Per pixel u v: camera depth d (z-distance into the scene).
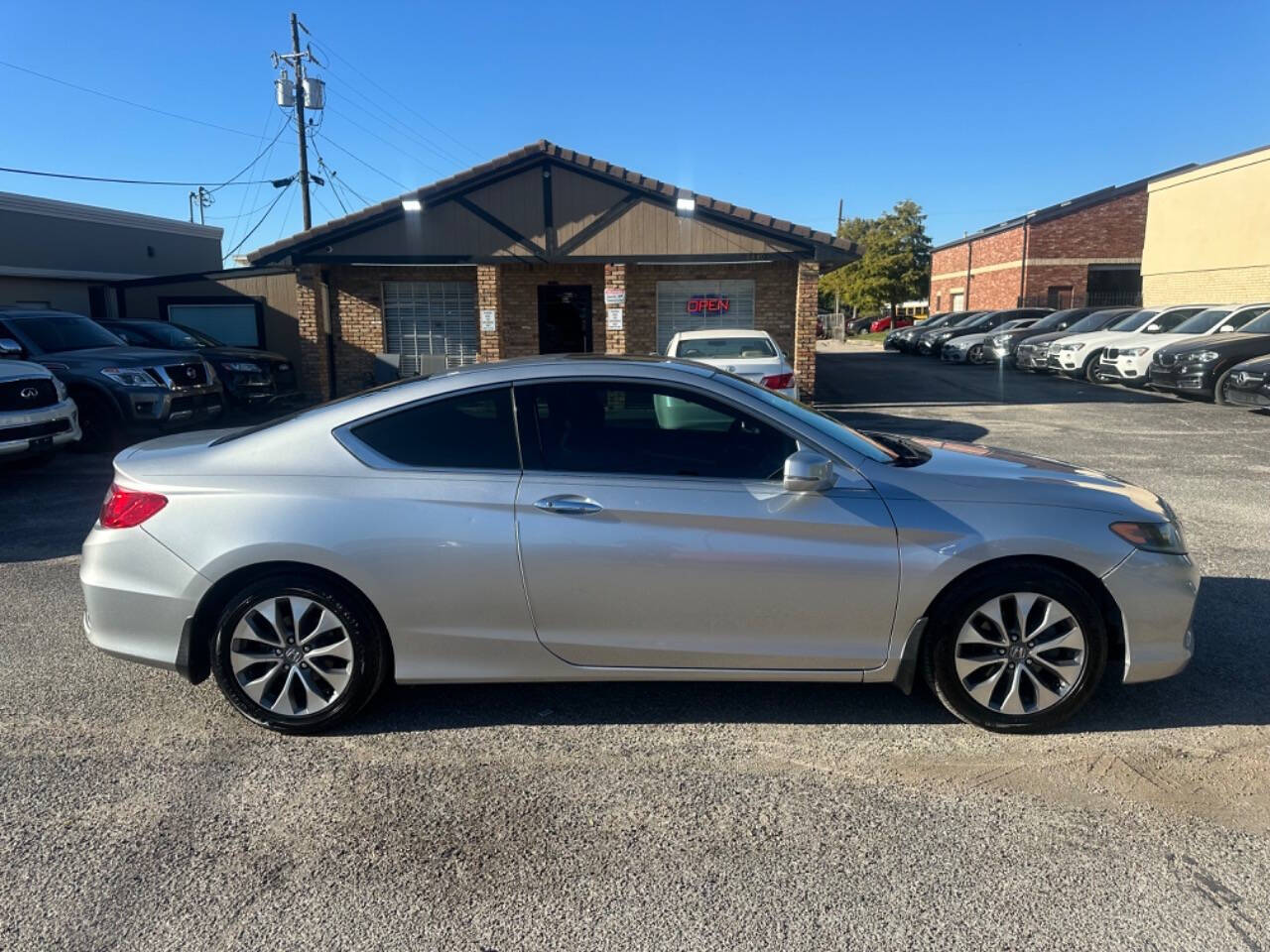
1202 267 24.28
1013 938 2.55
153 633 3.71
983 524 3.58
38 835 3.08
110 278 22.39
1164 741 3.67
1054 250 37.59
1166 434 12.01
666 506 3.58
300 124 30.48
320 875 2.86
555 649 3.69
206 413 12.38
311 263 15.66
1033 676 3.67
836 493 3.60
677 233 15.59
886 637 3.66
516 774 3.47
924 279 54.22
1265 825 3.08
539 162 15.34
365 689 3.75
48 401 9.17
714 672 3.71
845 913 2.66
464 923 2.63
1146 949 2.50
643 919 2.65
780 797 3.29
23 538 7.08
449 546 3.60
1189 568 3.71
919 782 3.38
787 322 17.67
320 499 3.63
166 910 2.69
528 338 18.22
